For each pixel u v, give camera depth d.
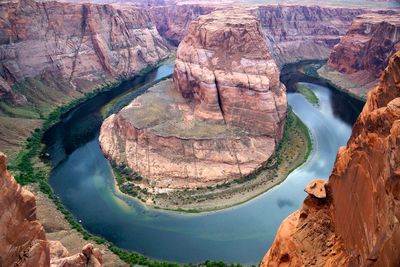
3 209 26.06
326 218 35.66
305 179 88.06
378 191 24.20
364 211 26.62
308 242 35.16
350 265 26.95
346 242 30.08
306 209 38.09
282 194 82.69
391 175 21.77
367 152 27.67
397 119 25.09
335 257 30.75
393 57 30.02
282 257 37.03
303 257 34.16
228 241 69.44
